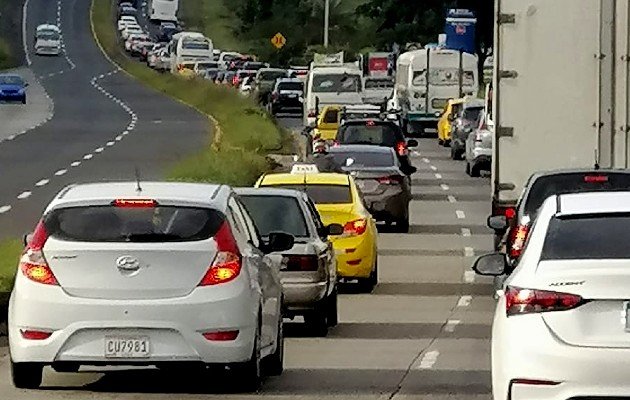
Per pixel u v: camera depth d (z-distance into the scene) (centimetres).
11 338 1227
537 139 1794
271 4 12469
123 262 1202
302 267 1638
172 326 1192
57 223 1227
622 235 972
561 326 936
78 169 4256
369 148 2978
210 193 1270
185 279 1203
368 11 9325
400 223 2948
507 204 1806
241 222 1304
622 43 1756
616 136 1767
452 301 1997
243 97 7719
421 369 1425
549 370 932
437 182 4241
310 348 1578
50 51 11869
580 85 1777
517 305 954
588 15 1769
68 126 6362
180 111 7500
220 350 1201
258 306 1249
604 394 923
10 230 2792
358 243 2041
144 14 14250
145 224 1220
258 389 1281
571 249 967
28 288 1211
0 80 8006
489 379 1356
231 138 5141
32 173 4134
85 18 13725
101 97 8606
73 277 1205
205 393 1266
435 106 6247
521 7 1788
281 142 5228
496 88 1802
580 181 1639
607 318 930
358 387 1311
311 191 2077
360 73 5766
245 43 12606
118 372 1387
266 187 1914
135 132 6003
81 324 1196
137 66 11031
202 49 10612
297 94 7450
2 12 13688
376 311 1895
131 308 1194
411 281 2220
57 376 1359
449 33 6994
